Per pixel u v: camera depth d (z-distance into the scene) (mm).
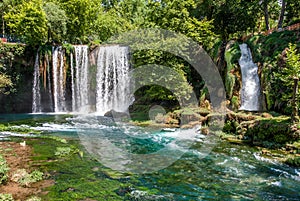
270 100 14828
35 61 24906
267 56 17344
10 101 24641
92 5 33969
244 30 27203
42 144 10977
